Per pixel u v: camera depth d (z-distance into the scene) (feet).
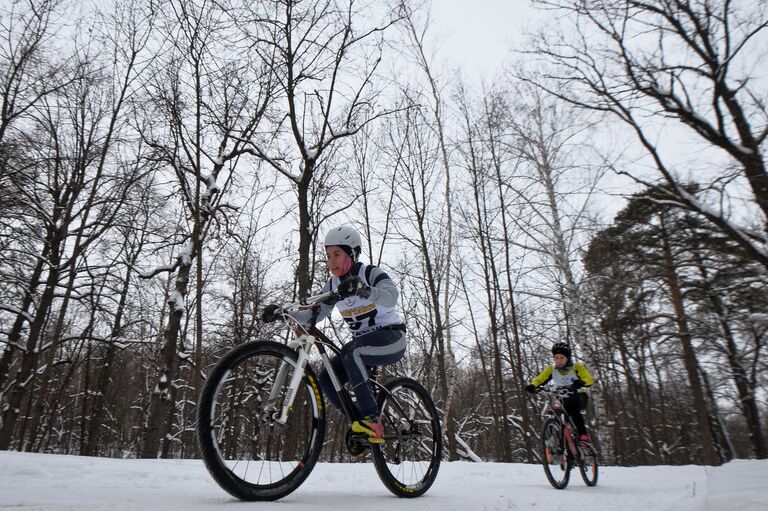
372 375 10.96
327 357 10.11
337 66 42.45
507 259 69.15
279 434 9.14
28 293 49.83
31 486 9.09
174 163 42.39
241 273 65.31
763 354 60.85
